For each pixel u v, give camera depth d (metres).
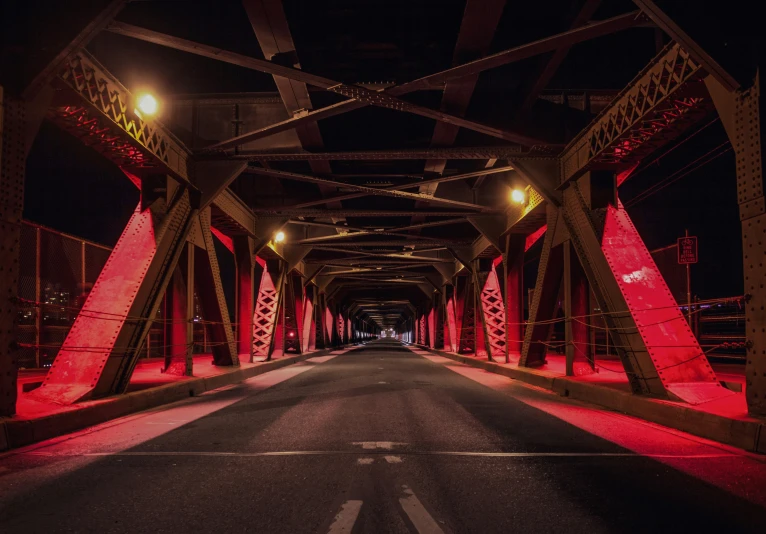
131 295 10.34
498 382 15.37
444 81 10.05
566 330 13.31
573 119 13.43
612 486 5.00
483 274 26.39
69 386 9.11
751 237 6.99
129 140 10.48
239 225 19.19
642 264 10.49
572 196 12.84
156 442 6.96
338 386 14.23
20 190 7.39
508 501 4.56
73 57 7.94
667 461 5.96
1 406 7.04
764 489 4.91
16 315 7.32
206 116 14.30
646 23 8.38
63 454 6.29
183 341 14.18
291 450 6.48
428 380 16.00
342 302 61.78
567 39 8.80
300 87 11.12
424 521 4.09
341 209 21.61
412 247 29.55
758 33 6.91
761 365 6.84
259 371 18.80
